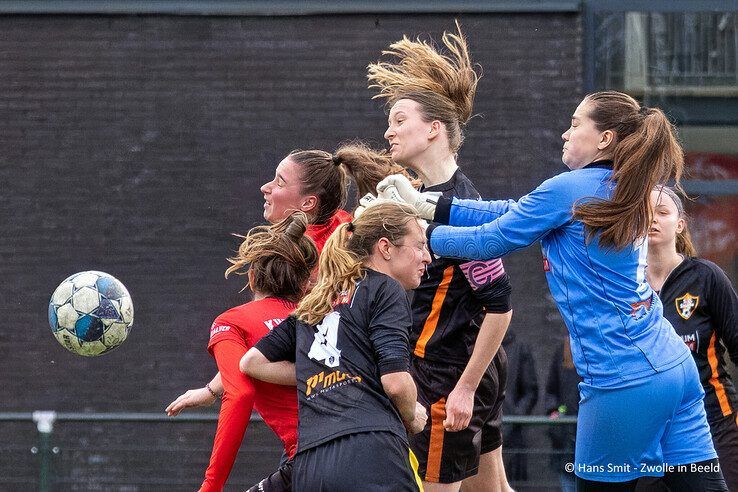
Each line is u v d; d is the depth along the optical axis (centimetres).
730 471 1862
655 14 3450
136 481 2775
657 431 1400
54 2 3462
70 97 3481
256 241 1559
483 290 1547
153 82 3481
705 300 1866
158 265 3481
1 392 3469
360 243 1381
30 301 3475
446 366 1622
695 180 3462
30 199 3488
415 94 1636
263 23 3475
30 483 2744
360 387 1316
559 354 3084
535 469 2488
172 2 3472
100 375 3478
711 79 3447
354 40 3466
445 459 1633
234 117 3484
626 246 1361
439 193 1495
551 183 1376
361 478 1274
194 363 3472
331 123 3472
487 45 3459
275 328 1423
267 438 3039
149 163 3488
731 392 1895
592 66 3444
